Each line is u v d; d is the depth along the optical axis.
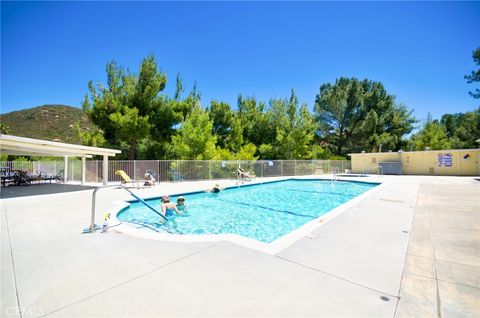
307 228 5.04
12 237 4.61
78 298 2.48
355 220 5.71
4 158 25.97
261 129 29.02
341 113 33.53
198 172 19.72
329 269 3.12
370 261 3.38
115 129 19.55
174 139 20.95
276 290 2.61
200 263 3.34
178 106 22.25
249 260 3.43
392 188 12.30
